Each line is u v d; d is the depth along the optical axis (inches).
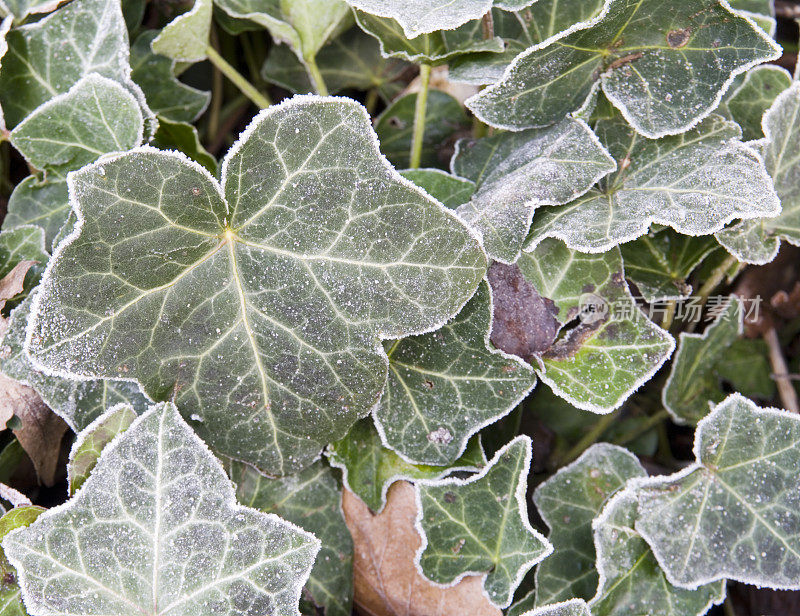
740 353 12.7
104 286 9.9
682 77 10.8
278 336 10.3
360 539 11.1
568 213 10.7
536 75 10.8
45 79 11.3
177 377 10.3
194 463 10.1
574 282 10.8
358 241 10.1
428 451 10.8
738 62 10.6
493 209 10.6
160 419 10.1
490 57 11.2
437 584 10.7
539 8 11.3
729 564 10.6
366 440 11.1
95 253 9.8
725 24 10.5
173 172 9.9
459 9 10.5
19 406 10.8
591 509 11.1
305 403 10.4
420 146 11.9
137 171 9.8
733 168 10.6
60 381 10.6
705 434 10.7
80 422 10.6
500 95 10.9
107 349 10.0
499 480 10.6
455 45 11.5
